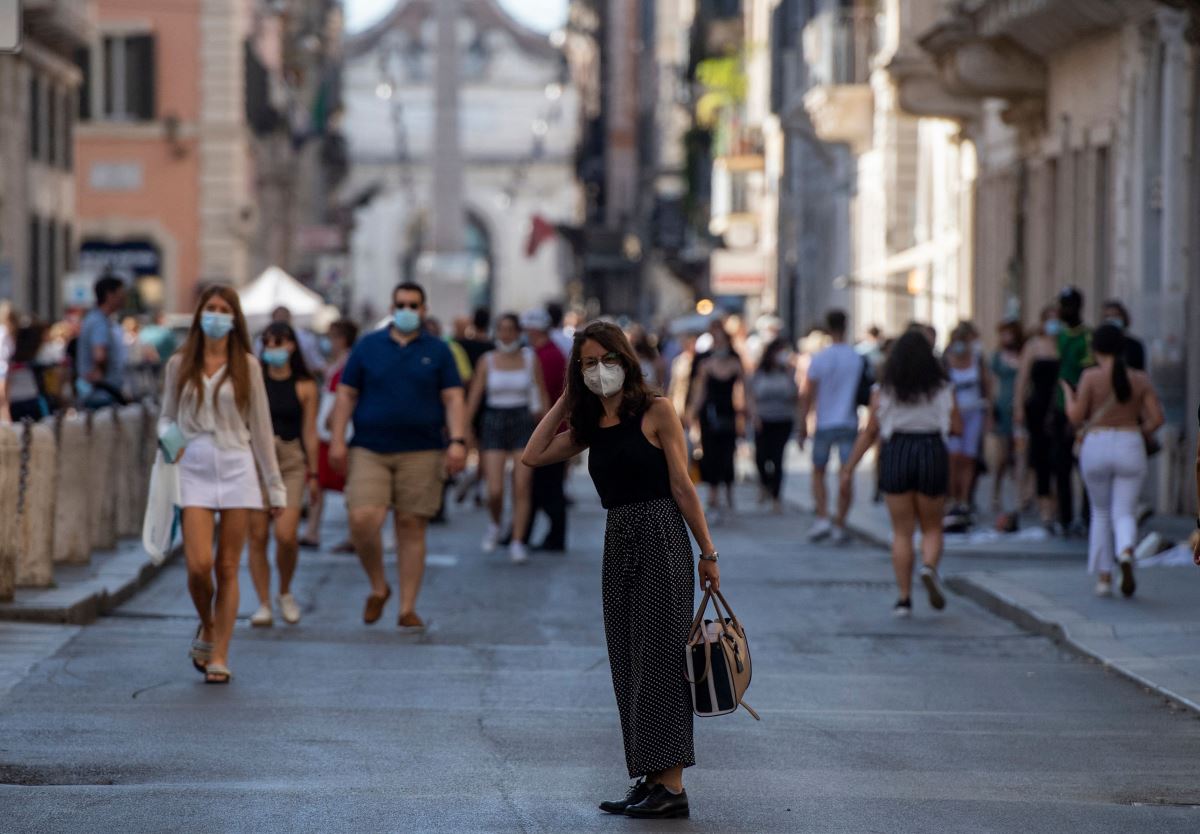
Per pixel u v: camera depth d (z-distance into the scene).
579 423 18.47
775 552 45.34
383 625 32.50
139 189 125.06
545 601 36.00
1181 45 50.47
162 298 125.12
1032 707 24.98
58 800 18.31
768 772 20.39
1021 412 46.62
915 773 20.39
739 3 145.38
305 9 183.00
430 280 120.12
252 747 21.28
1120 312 41.38
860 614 34.50
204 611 26.14
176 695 24.75
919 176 86.06
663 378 80.88
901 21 72.62
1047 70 63.12
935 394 33.72
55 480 32.59
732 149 131.12
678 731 18.03
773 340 55.81
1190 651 28.75
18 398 45.09
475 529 50.75
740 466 77.50
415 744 21.69
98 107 124.94
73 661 27.14
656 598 18.20
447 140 120.50
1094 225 58.78
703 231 150.75
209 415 25.97
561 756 21.11
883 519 51.56
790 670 28.25
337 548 43.81
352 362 31.61
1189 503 49.09
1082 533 45.62
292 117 167.00
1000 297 71.06
